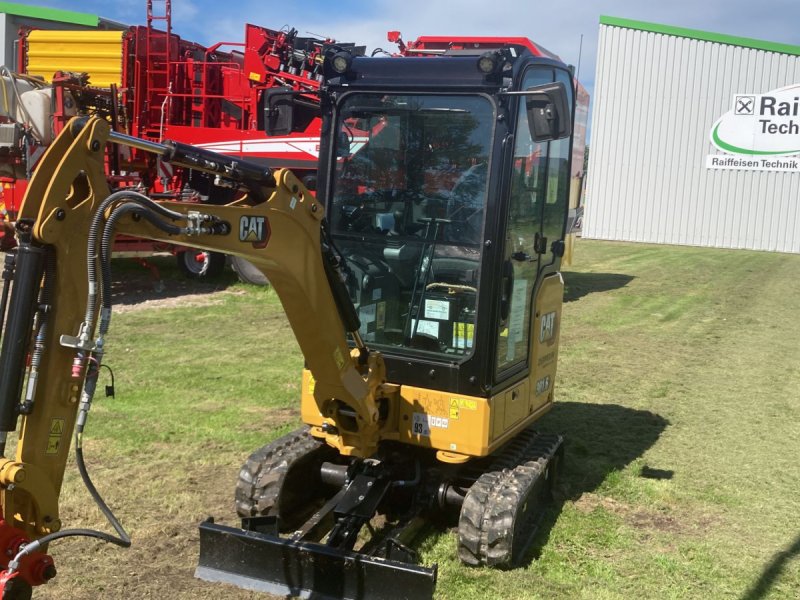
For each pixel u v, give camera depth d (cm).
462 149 443
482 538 435
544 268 524
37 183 280
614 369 952
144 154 1237
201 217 316
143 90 1354
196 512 509
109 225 283
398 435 454
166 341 977
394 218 464
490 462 496
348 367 409
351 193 473
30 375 283
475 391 436
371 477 464
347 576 388
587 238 2697
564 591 427
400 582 379
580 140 1286
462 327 451
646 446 681
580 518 524
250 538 407
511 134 427
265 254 352
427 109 447
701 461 646
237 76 1375
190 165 321
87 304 288
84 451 605
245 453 616
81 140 283
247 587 405
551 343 557
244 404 741
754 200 2533
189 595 405
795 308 1381
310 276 379
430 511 486
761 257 2211
